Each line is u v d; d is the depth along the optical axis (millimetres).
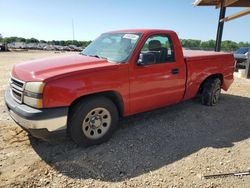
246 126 4945
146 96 4316
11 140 3939
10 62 18344
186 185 2969
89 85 3510
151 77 4289
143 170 3271
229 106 6246
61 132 3408
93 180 3035
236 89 8477
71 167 3285
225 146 4012
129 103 4109
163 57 4543
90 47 4965
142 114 5363
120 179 3070
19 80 3496
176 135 4391
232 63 6410
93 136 3816
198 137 4344
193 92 5379
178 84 4859
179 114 5461
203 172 3242
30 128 3227
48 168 3242
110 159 3506
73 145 3863
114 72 3768
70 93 3344
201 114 5520
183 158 3596
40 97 3189
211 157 3639
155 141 4121
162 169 3305
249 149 3930
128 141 4078
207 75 5621
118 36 4609
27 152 3609
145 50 4242
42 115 3174
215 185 2975
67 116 3371
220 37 12672
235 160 3566
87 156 3562
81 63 3799
